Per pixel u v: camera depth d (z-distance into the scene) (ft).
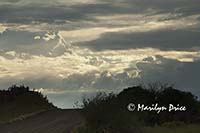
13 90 262.26
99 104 131.85
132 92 188.44
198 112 195.42
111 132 127.95
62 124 158.10
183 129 154.40
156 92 193.98
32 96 261.65
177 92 195.31
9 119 189.78
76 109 232.73
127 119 129.70
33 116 198.49
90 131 130.31
